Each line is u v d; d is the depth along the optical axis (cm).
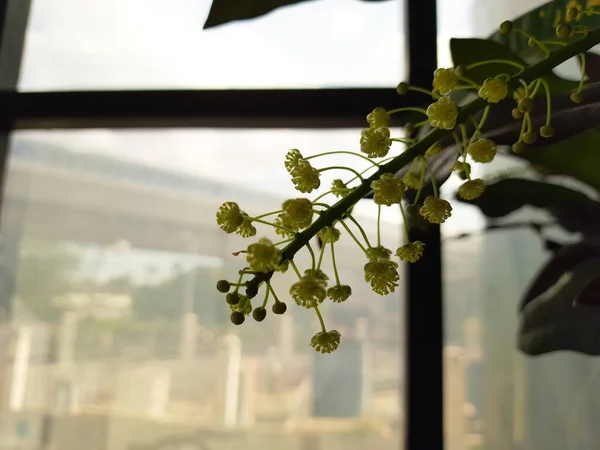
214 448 42
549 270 27
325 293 15
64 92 43
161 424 43
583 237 27
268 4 23
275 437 42
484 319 40
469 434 38
